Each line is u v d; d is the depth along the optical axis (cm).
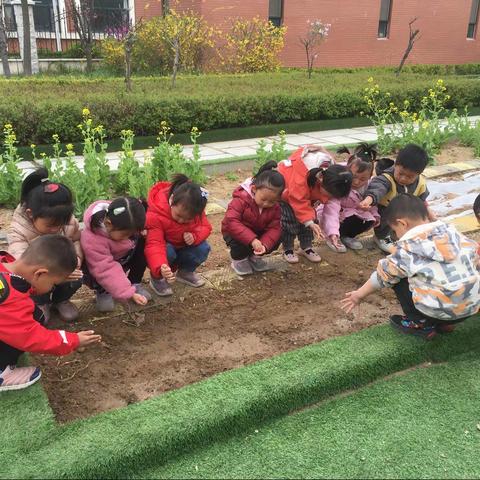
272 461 231
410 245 277
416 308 287
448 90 1229
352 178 373
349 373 274
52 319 323
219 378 263
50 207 271
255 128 971
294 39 1697
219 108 949
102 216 297
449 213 539
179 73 1486
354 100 1105
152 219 331
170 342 308
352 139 925
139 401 259
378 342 299
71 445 219
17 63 1524
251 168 696
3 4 1483
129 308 340
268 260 420
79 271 286
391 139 776
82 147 818
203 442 236
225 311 344
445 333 312
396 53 1894
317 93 1062
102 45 1608
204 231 350
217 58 1566
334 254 439
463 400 272
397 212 290
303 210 386
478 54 2105
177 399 247
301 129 1017
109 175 552
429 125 765
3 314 230
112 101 865
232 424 241
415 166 384
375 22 1809
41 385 255
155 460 225
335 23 1744
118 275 307
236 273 394
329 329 328
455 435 248
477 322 324
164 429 229
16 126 789
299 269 409
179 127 920
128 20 1556
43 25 1661
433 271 272
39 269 237
